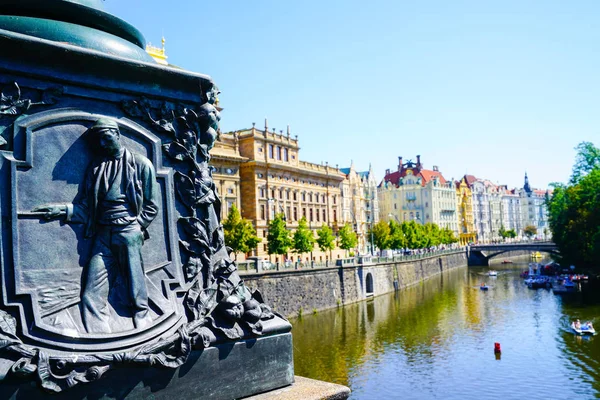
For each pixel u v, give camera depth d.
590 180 56.28
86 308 2.74
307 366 28.98
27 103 2.76
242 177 62.03
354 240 70.69
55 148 2.85
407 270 71.06
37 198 2.75
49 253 2.74
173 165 3.33
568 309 44.62
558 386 24.83
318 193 75.31
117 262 2.92
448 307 48.81
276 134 65.81
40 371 2.42
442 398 23.81
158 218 3.19
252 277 39.59
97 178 2.91
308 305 45.91
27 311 2.59
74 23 3.20
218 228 3.47
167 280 3.12
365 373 27.75
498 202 181.00
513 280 72.94
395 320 42.44
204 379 2.95
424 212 135.00
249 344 3.18
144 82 3.20
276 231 53.28
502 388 24.95
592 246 51.91
